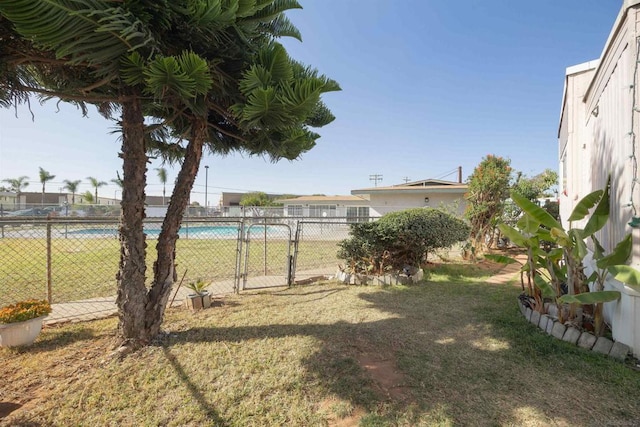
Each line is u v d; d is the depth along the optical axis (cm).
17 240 891
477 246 905
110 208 1961
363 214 2262
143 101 294
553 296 334
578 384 228
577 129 547
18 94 248
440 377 243
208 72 233
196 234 1220
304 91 241
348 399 216
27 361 266
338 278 595
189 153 318
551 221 319
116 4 182
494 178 902
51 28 162
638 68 260
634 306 260
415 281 579
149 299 305
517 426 186
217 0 201
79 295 491
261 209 2225
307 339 315
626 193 272
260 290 526
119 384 232
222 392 224
